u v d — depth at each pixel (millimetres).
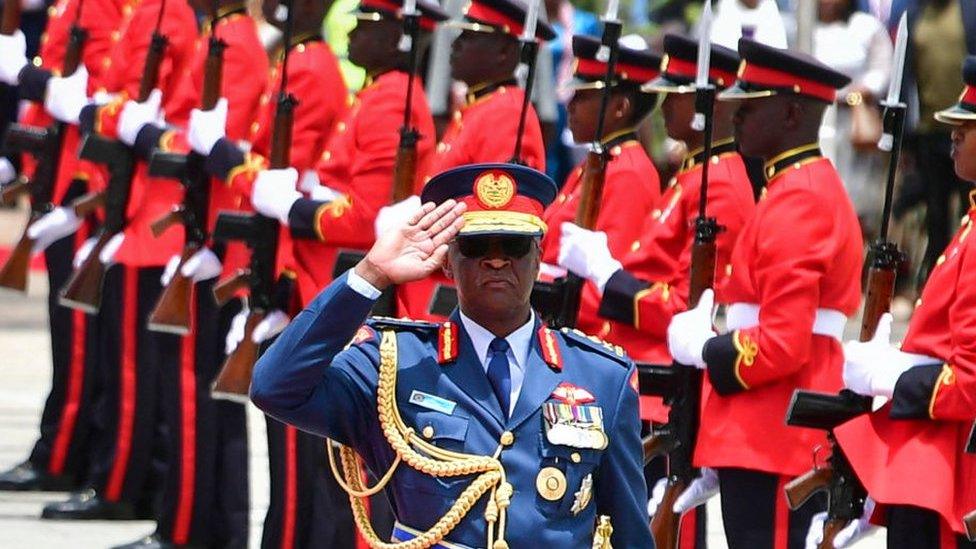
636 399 22578
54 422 42875
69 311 42594
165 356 37312
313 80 35406
